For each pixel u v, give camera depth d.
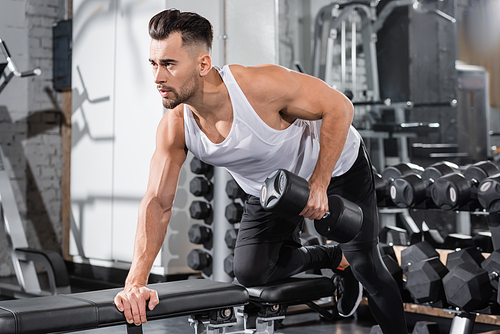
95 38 4.00
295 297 1.73
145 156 3.58
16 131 4.35
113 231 3.82
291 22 4.04
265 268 1.75
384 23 4.04
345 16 3.97
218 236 2.79
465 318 2.12
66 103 4.48
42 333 1.23
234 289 1.53
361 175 1.80
